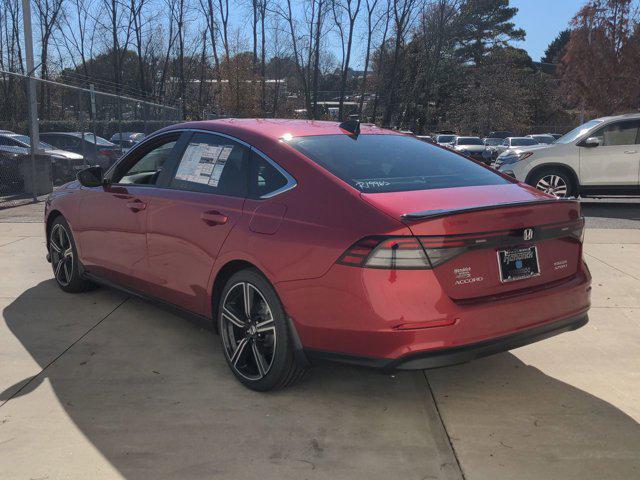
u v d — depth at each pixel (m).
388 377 3.71
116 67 41.38
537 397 3.44
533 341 3.22
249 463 2.73
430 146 4.24
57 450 2.81
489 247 3.00
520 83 58.56
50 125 18.28
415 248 2.81
